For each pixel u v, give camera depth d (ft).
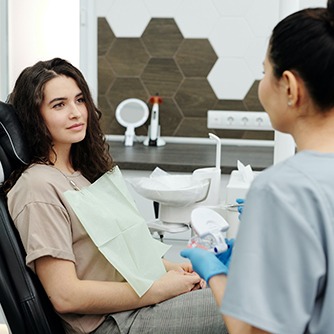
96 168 6.13
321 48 3.16
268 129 10.94
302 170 3.19
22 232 5.16
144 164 9.18
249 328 3.19
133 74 11.16
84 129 5.79
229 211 6.78
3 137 5.47
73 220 5.34
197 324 5.29
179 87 11.09
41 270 5.08
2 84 7.79
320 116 3.33
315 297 3.09
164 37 10.98
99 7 11.02
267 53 3.46
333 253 3.04
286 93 3.35
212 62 10.93
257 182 3.23
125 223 5.79
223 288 3.60
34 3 7.67
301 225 3.03
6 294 5.05
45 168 5.49
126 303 5.33
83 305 5.07
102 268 5.53
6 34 7.70
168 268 6.32
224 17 10.77
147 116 10.99
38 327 5.10
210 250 4.48
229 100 11.01
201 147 10.78
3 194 5.43
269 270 3.08
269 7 10.61
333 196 3.11
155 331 5.28
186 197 7.00
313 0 10.25
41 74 5.55
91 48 10.89
